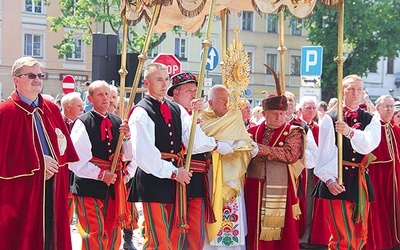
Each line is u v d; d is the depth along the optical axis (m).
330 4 5.86
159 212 4.97
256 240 5.60
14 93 4.73
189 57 34.84
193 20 6.75
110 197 5.68
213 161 5.43
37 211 4.64
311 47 10.82
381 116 6.80
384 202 6.70
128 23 6.10
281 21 6.52
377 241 6.64
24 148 4.62
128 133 5.48
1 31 34.44
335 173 5.91
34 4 35.16
